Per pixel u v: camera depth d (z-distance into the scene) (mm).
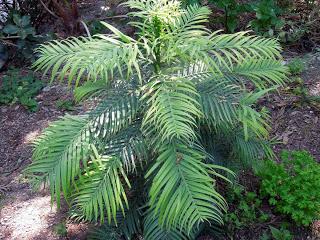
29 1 4965
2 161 3729
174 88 2162
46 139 2375
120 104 2367
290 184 2801
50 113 4141
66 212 3115
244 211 2885
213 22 4840
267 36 4633
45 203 3240
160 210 2262
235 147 2629
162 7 2314
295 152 3025
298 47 4656
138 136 2363
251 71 2469
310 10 4957
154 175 2447
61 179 2219
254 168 2805
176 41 2223
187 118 2162
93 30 5066
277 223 2893
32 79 4477
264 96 3949
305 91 3924
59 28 5145
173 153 2189
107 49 2121
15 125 4059
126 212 2725
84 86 2508
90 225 2938
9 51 4852
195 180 2135
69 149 2271
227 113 2271
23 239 2979
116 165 2305
